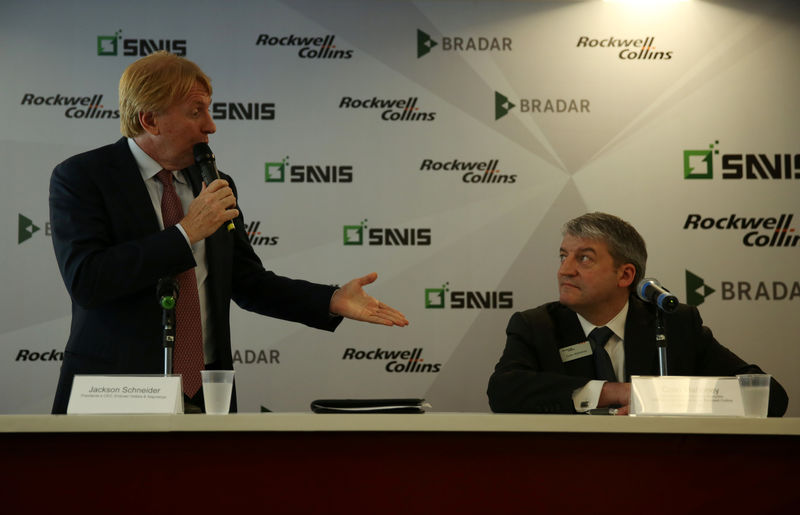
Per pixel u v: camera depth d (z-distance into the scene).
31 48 3.75
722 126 3.91
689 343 2.40
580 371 2.37
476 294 3.79
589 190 3.86
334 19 3.89
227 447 1.41
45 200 3.67
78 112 3.74
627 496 1.43
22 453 1.38
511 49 3.92
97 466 1.39
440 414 1.46
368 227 3.80
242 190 3.78
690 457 1.45
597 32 3.95
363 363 3.73
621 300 2.41
